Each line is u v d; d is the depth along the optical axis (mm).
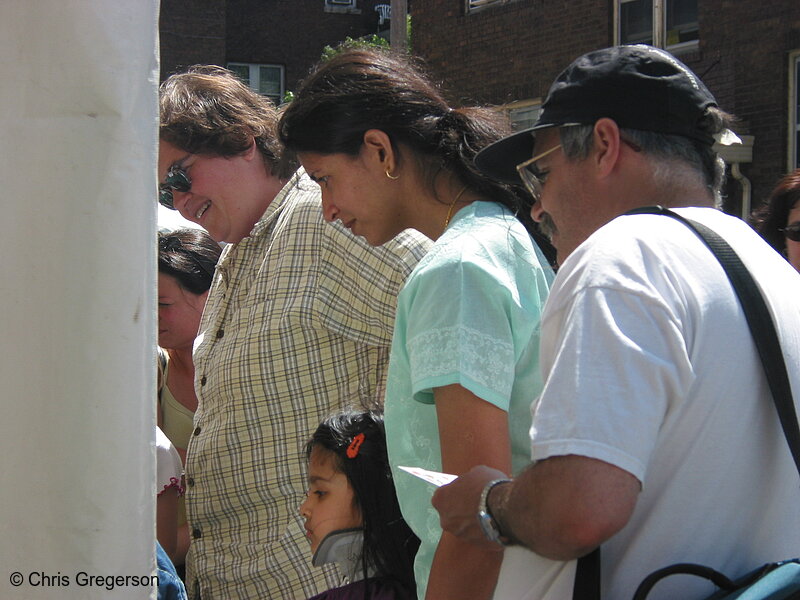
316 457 2225
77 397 1313
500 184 1887
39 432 1327
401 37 11336
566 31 12102
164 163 2543
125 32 1314
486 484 1402
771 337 1342
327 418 2264
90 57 1297
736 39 10586
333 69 1903
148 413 1361
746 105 10516
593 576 1345
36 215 1318
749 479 1346
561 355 1287
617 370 1246
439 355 1645
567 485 1216
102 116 1308
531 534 1271
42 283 1320
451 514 1440
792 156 10242
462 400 1631
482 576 1593
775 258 1467
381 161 1869
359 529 2182
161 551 2219
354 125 1845
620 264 1308
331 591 2203
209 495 2500
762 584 1265
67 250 1312
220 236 2596
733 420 1321
